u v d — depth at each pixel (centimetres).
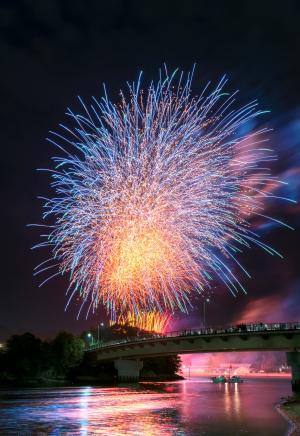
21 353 17675
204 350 13088
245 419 6856
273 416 7200
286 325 11262
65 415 7288
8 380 16738
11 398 10338
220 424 6353
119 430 5862
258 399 10412
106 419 6838
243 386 17238
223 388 15500
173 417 7081
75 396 10938
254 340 11769
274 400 10106
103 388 14362
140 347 15600
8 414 7412
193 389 14600
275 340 11412
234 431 5775
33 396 10906
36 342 18262
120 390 13350
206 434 5550
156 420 6744
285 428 6006
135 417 7062
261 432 5697
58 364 18138
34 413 7538
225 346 12500
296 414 7262
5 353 17675
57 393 11944
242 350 12462
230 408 8350
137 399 10181
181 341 13850
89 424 6350
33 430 5884
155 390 13612
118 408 8281
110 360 18188
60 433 5653
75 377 18600
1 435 5525
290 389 14975
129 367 17388
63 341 18600
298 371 11600
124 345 16088
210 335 12650
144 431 5778
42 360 17800
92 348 18312
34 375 17388
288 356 11738
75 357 18375
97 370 19512
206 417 7075
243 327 12131
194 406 8688
